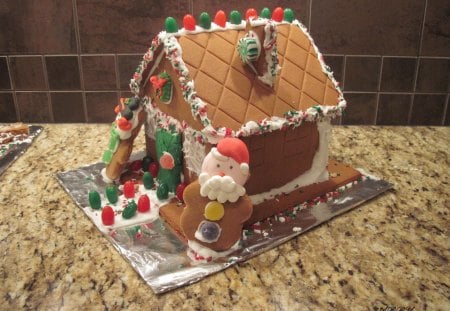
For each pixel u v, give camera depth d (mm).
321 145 1268
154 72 1221
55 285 936
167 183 1244
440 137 1658
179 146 1181
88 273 970
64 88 1692
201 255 1002
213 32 1148
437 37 1619
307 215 1162
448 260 1010
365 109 1727
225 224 1004
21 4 1563
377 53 1641
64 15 1577
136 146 1594
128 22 1587
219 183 961
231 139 974
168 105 1192
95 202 1180
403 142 1618
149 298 902
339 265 994
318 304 889
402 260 1009
